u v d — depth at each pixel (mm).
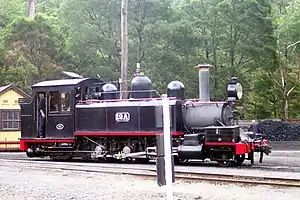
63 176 16203
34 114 23281
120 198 11719
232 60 37812
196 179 14539
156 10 35156
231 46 37438
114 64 35344
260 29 36750
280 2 49094
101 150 21938
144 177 15508
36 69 35594
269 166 19094
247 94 40750
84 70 35250
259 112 41031
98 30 35188
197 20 37969
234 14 36719
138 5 34844
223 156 19297
